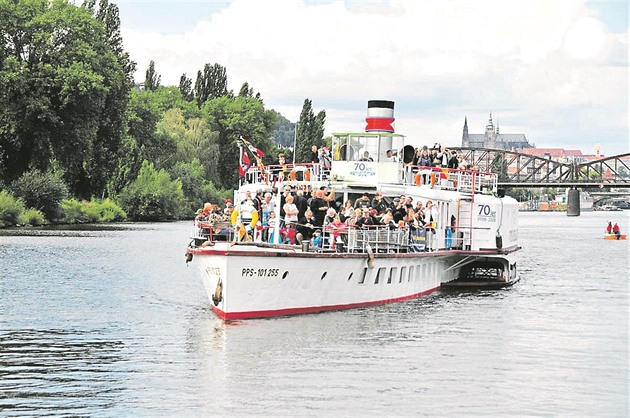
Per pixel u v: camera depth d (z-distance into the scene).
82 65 114.75
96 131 120.19
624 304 45.81
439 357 30.92
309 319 35.94
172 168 159.25
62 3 120.38
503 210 50.09
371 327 35.34
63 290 46.50
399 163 43.41
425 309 41.03
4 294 44.53
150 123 160.62
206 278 35.44
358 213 37.91
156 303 42.50
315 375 27.88
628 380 28.62
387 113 44.94
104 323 36.59
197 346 31.50
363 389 26.50
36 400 24.89
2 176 115.56
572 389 27.45
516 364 30.45
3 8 115.31
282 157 43.72
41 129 113.88
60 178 118.75
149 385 26.48
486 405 25.44
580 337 35.66
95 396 25.31
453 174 48.38
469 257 49.62
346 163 43.16
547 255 85.69
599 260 78.94
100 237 90.12
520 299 46.59
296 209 36.78
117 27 155.12
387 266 39.97
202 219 38.38
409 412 24.53
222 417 23.73
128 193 137.88
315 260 35.47
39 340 32.88
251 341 32.09
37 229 101.88
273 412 24.20
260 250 33.88
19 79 110.69
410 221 41.06
